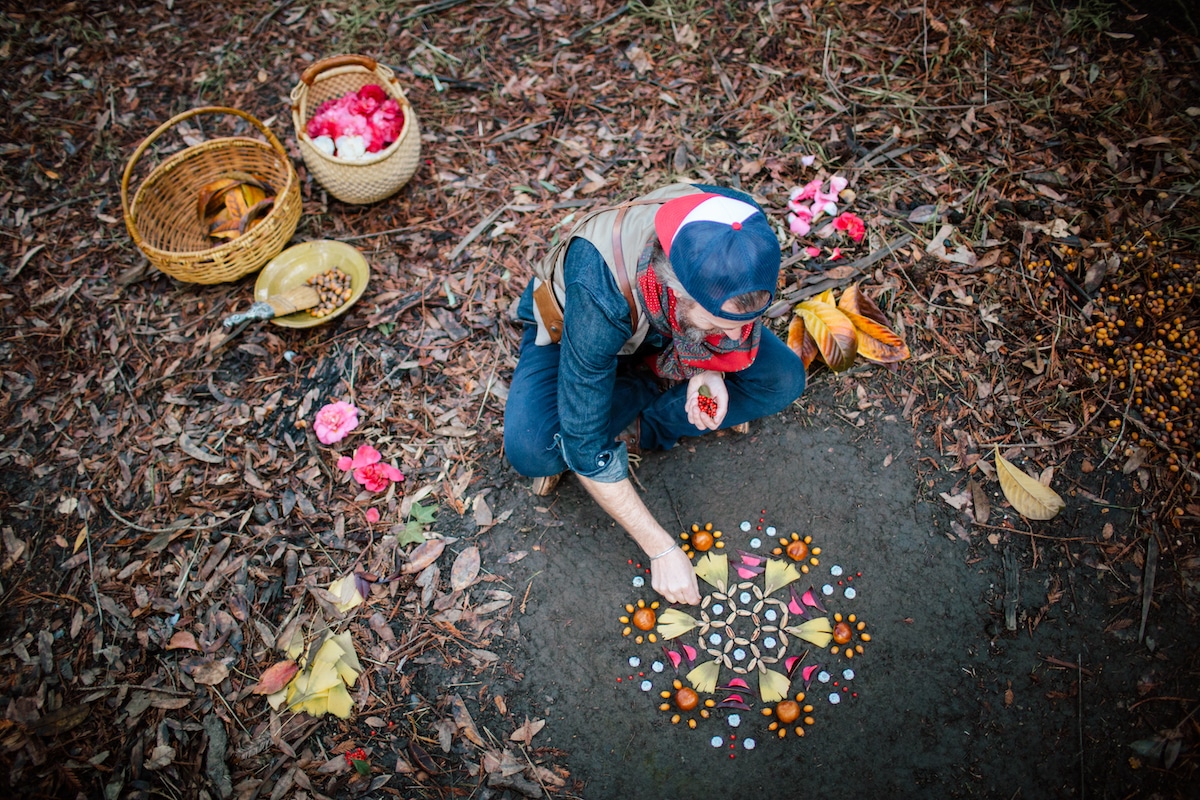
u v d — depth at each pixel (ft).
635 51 12.39
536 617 8.54
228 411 9.85
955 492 8.82
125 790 7.73
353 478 9.34
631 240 5.96
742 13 12.46
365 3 13.26
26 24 13.19
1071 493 8.68
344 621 8.51
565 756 7.89
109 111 12.45
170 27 13.32
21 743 7.92
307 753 7.91
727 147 11.30
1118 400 9.05
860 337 9.16
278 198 10.19
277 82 12.67
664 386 8.25
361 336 10.28
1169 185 10.18
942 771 7.61
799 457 9.20
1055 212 10.19
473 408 9.71
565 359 6.36
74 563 8.96
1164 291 9.50
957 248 10.11
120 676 8.30
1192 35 11.23
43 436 9.78
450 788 7.73
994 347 9.48
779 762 7.76
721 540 8.84
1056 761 7.55
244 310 10.52
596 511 9.07
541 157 11.59
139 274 10.84
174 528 9.05
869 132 11.21
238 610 8.61
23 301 10.74
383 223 11.20
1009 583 8.32
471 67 12.55
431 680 8.26
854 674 8.08
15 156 11.97
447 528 9.04
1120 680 7.80
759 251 5.25
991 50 11.59
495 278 10.56
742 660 8.25
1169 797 7.30
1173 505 8.47
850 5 12.33
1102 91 11.02
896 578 8.49
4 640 8.54
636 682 8.20
